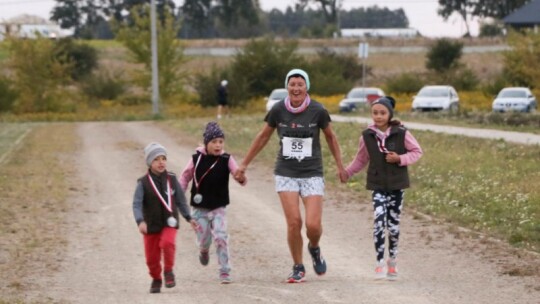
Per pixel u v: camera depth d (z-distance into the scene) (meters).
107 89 145.88
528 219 29.53
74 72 172.38
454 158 48.66
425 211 33.34
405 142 22.41
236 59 140.12
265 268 24.59
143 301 20.52
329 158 52.06
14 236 30.16
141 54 139.62
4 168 50.94
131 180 46.44
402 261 24.89
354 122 78.69
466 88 143.75
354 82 158.75
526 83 128.75
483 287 21.16
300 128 22.09
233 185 43.50
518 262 23.94
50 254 27.14
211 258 26.20
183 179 22.72
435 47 164.38
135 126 91.12
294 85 21.92
